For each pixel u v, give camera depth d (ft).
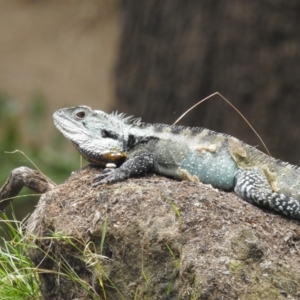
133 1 68.95
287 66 64.75
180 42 67.21
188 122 67.56
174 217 29.89
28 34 132.77
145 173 35.12
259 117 65.72
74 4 139.85
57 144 88.38
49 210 32.42
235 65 65.57
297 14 64.13
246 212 31.14
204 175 34.83
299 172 33.78
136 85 69.77
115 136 35.70
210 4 65.82
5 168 75.10
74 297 31.55
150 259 29.32
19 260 34.96
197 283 27.37
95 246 30.71
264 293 27.27
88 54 127.03
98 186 32.89
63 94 116.26
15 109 92.63
